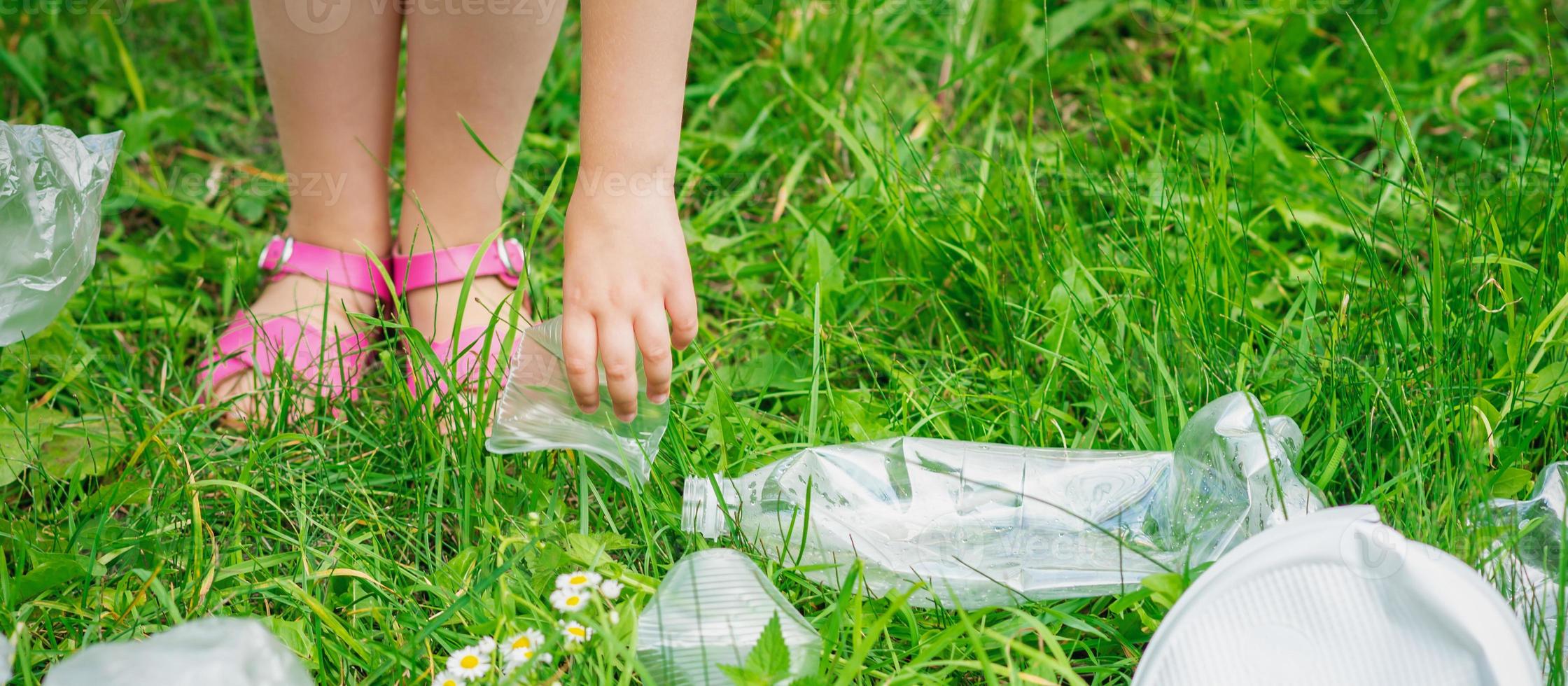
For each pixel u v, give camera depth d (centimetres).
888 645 134
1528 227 162
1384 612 125
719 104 187
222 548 141
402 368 156
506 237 171
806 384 154
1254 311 154
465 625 134
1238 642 125
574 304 134
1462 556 134
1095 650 137
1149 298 155
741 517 141
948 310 158
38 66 182
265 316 154
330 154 153
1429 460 141
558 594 128
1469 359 147
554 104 185
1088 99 188
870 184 173
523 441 138
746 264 169
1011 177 168
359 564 139
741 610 129
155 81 185
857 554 135
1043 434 148
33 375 152
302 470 145
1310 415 147
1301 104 185
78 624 136
